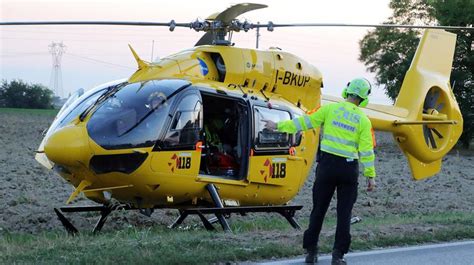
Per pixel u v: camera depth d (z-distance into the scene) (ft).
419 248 55.36
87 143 60.64
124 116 62.18
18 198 96.02
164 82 65.26
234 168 69.36
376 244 55.67
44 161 70.18
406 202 115.75
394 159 214.28
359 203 112.06
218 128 70.23
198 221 83.71
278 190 72.64
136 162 61.36
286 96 74.95
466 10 279.69
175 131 63.31
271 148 70.69
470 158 239.50
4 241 55.93
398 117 94.48
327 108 47.24
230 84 70.08
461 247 56.75
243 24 71.61
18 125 294.05
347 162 45.91
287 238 54.03
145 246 47.34
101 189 64.03
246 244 50.29
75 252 45.50
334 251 45.75
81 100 70.38
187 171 64.28
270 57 73.46
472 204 117.08
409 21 315.78
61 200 97.76
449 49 101.81
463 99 282.97
